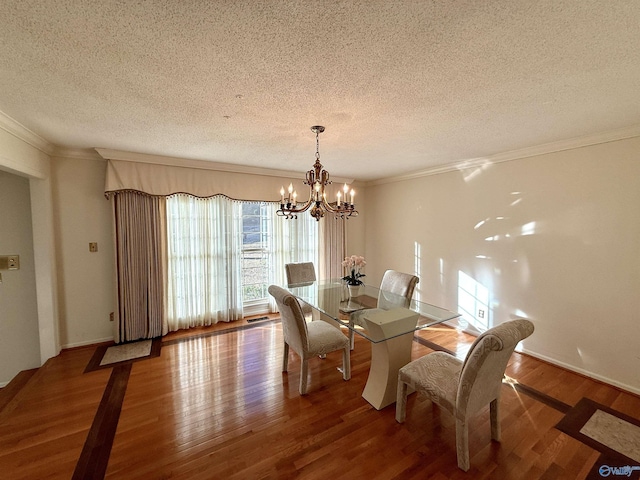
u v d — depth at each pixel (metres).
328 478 1.62
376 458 1.75
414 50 1.33
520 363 2.95
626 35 1.21
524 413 2.16
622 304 2.48
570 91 1.74
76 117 2.14
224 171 3.86
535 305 3.05
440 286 4.06
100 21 1.12
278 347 3.30
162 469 1.66
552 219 2.89
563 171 2.79
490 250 3.45
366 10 1.07
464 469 1.65
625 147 2.42
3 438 1.89
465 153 3.23
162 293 3.54
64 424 2.02
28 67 1.46
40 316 2.96
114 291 3.28
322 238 4.82
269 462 1.72
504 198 3.29
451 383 1.85
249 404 2.26
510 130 2.45
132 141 2.75
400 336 2.27
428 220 4.21
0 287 3.00
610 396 2.38
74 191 3.14
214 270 3.97
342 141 2.77
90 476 1.61
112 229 3.27
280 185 4.32
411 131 2.47
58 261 3.09
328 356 3.11
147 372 2.73
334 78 1.59
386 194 4.93
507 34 1.21
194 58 1.39
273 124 2.29
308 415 2.14
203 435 1.93
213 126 2.34
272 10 1.07
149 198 3.40
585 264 2.68
